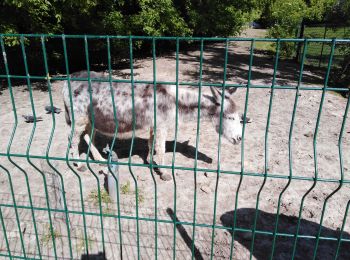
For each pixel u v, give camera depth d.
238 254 0.91
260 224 1.03
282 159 1.43
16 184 1.21
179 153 1.47
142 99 1.19
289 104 2.18
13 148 1.50
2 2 2.15
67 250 0.90
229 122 1.27
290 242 0.96
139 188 1.20
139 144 1.55
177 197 1.15
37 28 2.42
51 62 3.12
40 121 1.80
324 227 1.03
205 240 0.95
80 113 1.22
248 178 1.27
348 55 2.85
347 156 1.48
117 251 0.91
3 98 2.28
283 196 1.17
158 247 0.92
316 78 3.01
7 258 0.88
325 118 1.94
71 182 1.22
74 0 2.33
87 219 1.03
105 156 1.44
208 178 1.26
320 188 1.22
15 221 1.01
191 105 1.25
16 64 2.91
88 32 3.00
